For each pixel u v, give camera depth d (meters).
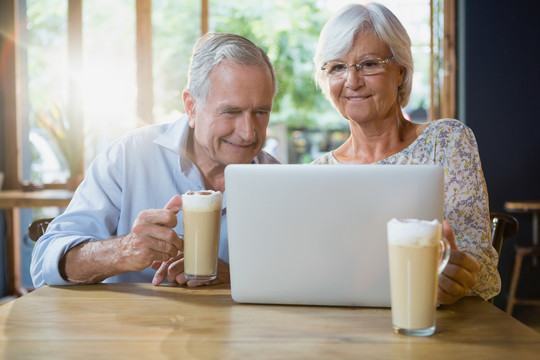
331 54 1.79
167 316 1.12
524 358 0.89
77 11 4.19
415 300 0.99
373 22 1.75
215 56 1.49
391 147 1.87
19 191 4.19
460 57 4.07
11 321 1.09
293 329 1.03
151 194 1.70
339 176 1.11
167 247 1.29
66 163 4.30
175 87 4.18
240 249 1.18
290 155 7.83
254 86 1.49
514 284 3.73
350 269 1.14
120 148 1.72
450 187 1.69
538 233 3.89
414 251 0.98
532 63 3.98
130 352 0.92
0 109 4.31
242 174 1.15
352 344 0.95
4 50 4.29
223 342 0.97
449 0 4.09
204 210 1.25
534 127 4.00
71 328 1.05
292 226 1.14
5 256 4.20
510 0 3.97
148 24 4.15
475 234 1.56
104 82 4.18
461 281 1.15
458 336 0.99
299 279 1.16
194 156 1.71
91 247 1.37
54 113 4.01
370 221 1.11
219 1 4.77
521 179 4.02
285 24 6.42
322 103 7.54
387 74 1.78
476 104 4.01
